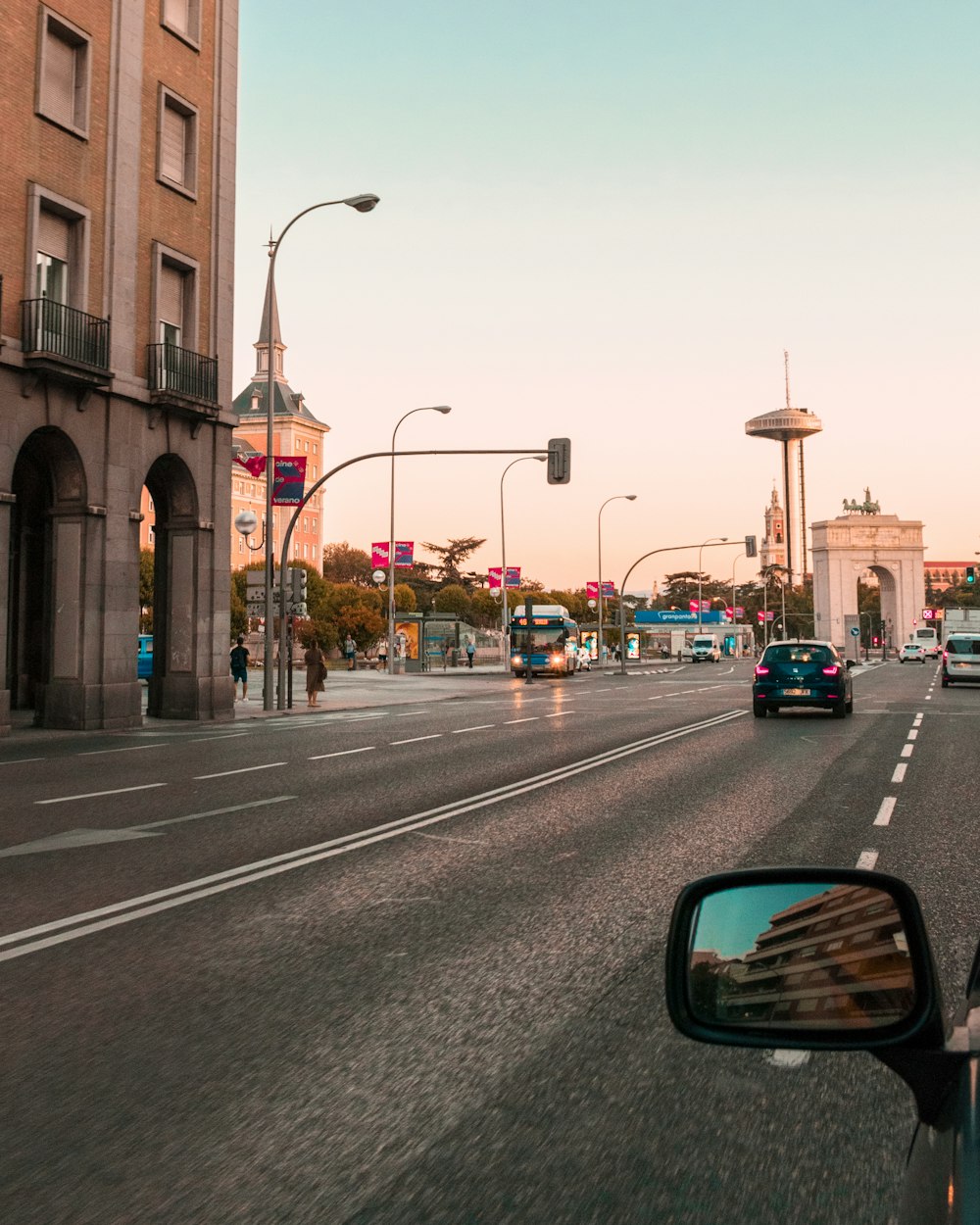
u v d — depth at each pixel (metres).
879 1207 3.15
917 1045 1.82
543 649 56.84
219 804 12.01
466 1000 5.20
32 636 27.94
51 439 23.33
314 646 31.64
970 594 165.12
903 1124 3.77
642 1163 3.45
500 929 6.57
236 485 122.88
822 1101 3.99
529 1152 3.53
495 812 11.34
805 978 1.91
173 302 26.77
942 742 19.41
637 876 8.12
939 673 61.62
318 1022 4.86
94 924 6.69
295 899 7.39
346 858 8.87
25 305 22.16
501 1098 4.00
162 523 27.30
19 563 27.52
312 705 31.58
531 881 7.95
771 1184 3.30
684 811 11.37
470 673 62.28
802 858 8.79
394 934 6.46
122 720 24.09
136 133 25.06
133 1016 4.95
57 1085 4.11
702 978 1.99
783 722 24.31
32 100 22.47
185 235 26.72
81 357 23.33
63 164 23.22
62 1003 5.16
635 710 29.45
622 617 66.44
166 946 6.20
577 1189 3.27
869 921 1.95
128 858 8.85
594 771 15.10
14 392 21.88
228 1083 4.13
